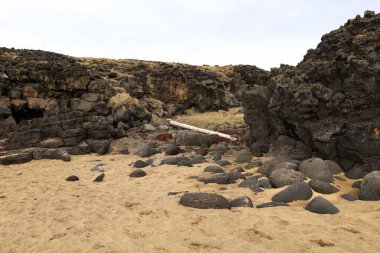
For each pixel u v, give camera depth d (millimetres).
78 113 16547
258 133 11312
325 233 4879
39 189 8586
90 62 30734
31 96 17172
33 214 6434
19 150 14031
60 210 6660
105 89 18656
